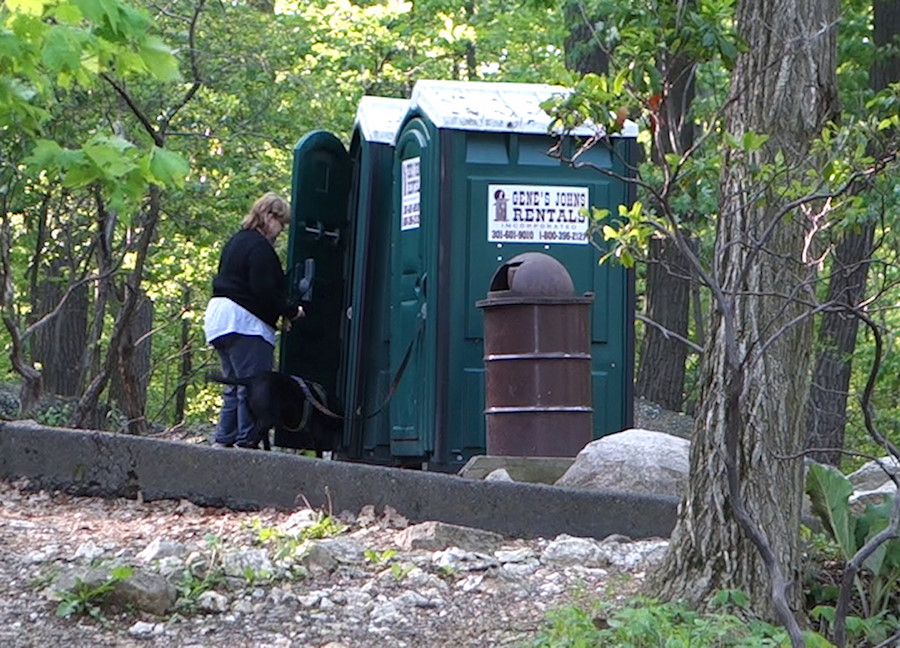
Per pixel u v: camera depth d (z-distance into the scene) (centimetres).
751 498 827
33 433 1243
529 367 1352
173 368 4178
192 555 904
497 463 1288
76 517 1125
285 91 2166
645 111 739
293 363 1769
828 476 902
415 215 1533
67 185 738
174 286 3219
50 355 2897
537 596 887
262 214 1561
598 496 1105
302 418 1606
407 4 2794
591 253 1502
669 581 847
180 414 3688
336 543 966
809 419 2619
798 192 757
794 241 826
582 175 1502
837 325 2591
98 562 905
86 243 2128
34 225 2214
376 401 1647
